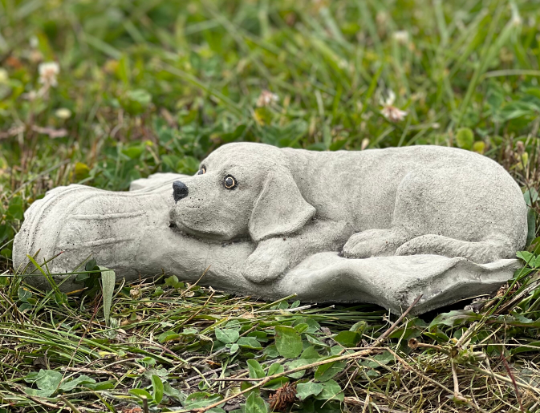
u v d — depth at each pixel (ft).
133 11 5.38
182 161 3.49
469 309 2.88
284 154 3.08
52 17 5.25
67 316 2.96
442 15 4.50
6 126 4.10
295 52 4.37
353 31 4.62
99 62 4.88
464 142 3.55
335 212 3.05
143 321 2.95
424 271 2.84
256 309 2.99
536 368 2.83
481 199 2.94
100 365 2.83
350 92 4.04
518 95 3.84
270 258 2.97
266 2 5.05
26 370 2.84
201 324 2.95
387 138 3.74
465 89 4.15
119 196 3.04
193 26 4.88
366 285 2.88
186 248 3.04
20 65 4.39
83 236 2.96
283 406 2.73
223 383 2.80
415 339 2.81
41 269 2.92
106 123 4.03
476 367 2.77
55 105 4.23
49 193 3.05
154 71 4.45
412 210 2.96
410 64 4.26
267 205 3.01
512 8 4.12
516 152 3.49
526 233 3.01
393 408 2.77
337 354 2.81
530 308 2.90
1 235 3.21
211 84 4.22
